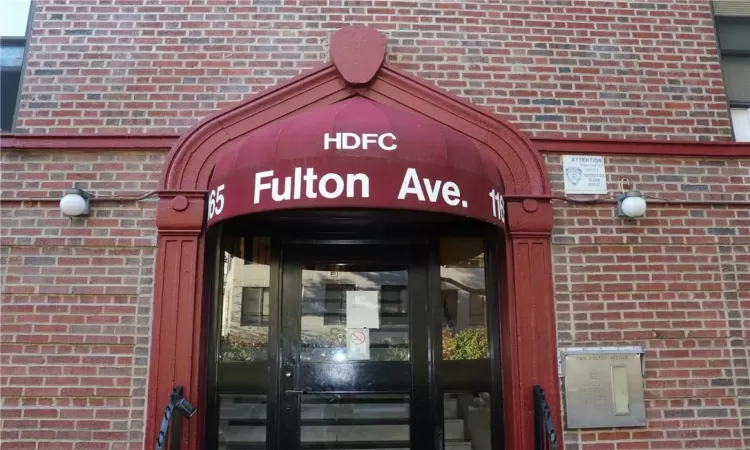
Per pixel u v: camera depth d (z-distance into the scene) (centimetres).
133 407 401
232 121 438
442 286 462
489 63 466
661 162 460
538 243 434
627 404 418
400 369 452
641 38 482
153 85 448
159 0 462
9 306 409
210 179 429
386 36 464
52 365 404
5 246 417
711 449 420
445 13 473
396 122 374
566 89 467
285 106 443
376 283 466
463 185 366
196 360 406
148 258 421
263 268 456
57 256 418
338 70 442
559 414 414
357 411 447
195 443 398
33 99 442
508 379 425
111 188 429
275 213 413
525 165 445
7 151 430
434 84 459
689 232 451
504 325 435
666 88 475
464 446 441
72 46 452
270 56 457
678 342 434
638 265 442
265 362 442
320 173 349
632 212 436
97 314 411
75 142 431
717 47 489
